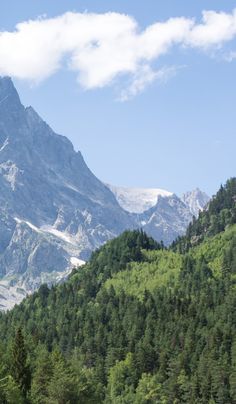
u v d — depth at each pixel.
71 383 184.12
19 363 174.25
